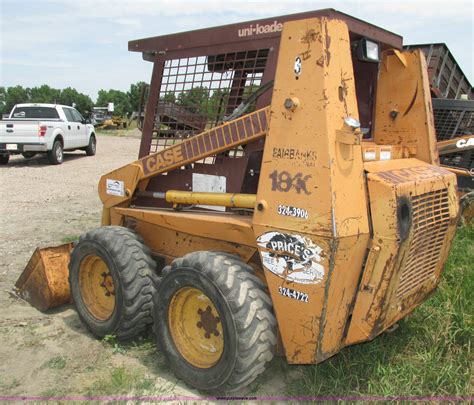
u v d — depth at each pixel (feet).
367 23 11.47
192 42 12.97
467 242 20.04
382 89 13.39
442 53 28.71
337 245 9.15
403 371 11.30
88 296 14.35
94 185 39.88
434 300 14.08
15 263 20.56
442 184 11.30
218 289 10.39
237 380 10.34
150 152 14.40
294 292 9.83
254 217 10.34
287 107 9.68
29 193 36.35
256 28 11.63
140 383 11.54
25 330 14.52
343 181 9.39
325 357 10.05
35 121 48.98
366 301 10.05
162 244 14.08
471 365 11.77
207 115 12.98
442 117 26.16
